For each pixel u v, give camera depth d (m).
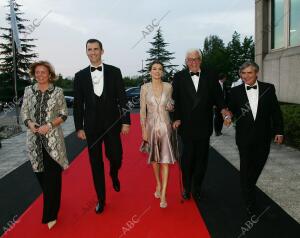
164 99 5.02
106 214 4.70
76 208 4.96
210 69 5.25
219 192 5.54
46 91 4.45
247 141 4.54
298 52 12.12
